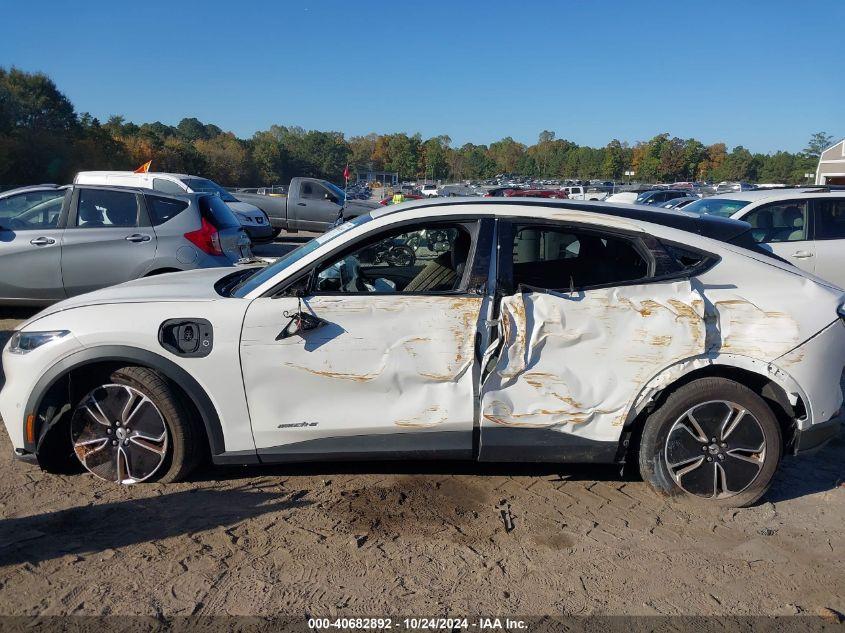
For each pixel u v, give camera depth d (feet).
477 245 12.03
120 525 11.32
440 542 11.06
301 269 11.94
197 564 10.27
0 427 15.55
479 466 13.94
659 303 11.76
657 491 12.26
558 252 12.35
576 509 12.22
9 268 23.62
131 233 23.91
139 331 11.68
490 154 485.15
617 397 11.82
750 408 11.77
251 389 11.75
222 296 12.34
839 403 12.17
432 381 11.75
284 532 11.23
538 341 11.70
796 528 11.72
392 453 11.99
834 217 26.07
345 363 11.68
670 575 10.28
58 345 11.76
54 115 180.86
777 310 11.81
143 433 12.23
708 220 13.37
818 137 313.53
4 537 10.89
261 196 65.00
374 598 9.58
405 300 11.78
